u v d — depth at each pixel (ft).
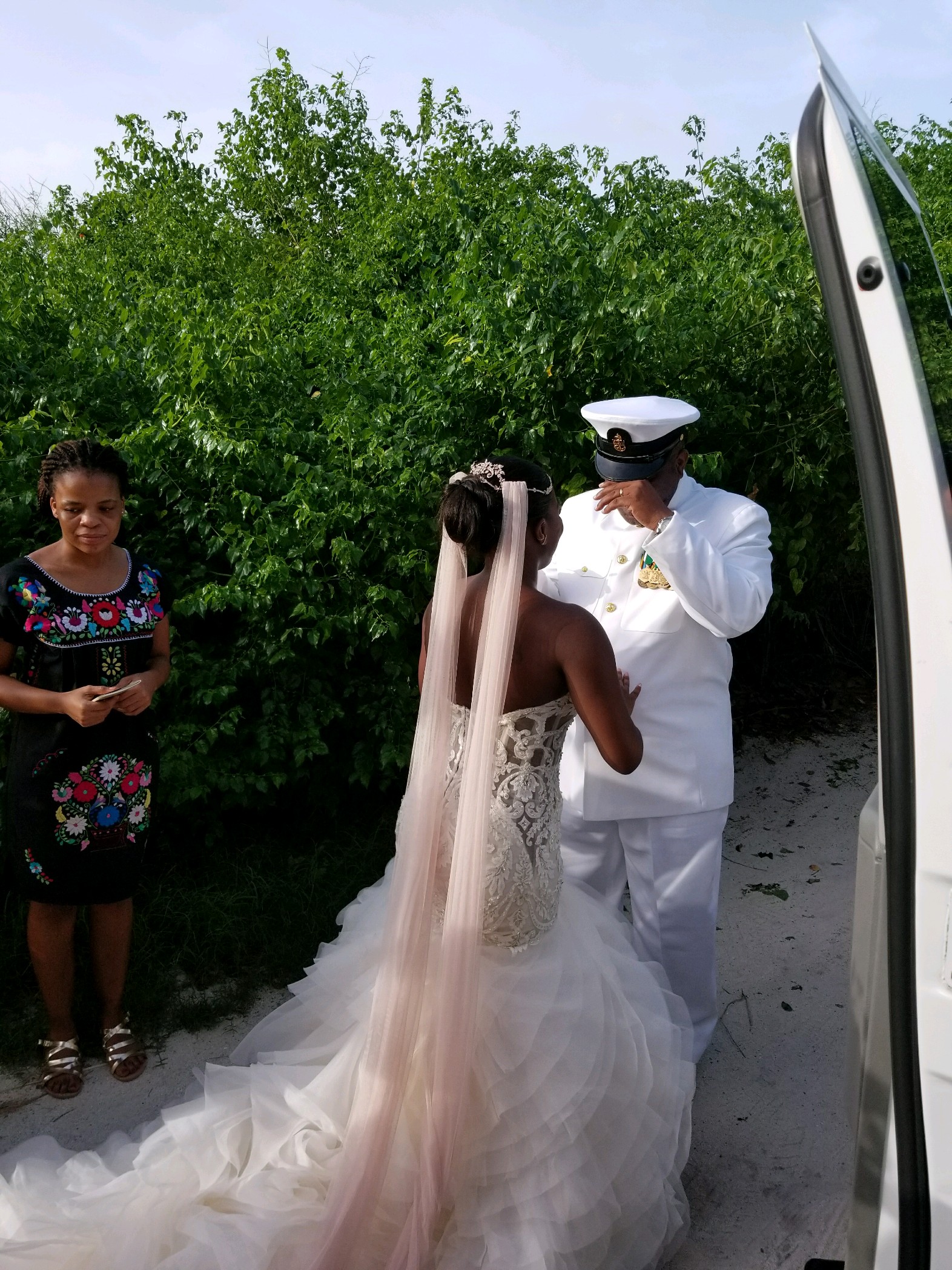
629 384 12.74
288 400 13.15
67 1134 8.61
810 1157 8.48
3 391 12.46
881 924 5.15
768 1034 10.06
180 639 11.84
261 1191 6.57
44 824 8.46
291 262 25.36
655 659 8.75
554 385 12.38
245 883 11.63
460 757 6.72
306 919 11.18
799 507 14.98
